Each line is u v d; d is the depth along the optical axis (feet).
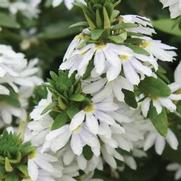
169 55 0.93
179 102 1.01
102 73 0.89
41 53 1.40
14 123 1.17
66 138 0.90
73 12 1.43
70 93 0.91
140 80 0.93
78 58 0.89
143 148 1.09
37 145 0.94
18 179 0.93
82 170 0.99
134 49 0.89
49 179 0.93
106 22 0.88
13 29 1.44
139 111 0.98
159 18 1.33
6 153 0.92
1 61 1.05
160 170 1.23
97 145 0.89
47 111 0.92
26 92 1.16
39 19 1.50
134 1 1.34
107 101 0.91
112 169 1.14
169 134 1.04
